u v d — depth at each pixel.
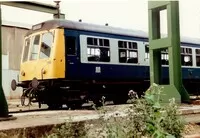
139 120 4.18
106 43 12.48
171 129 4.07
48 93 11.55
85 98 12.27
